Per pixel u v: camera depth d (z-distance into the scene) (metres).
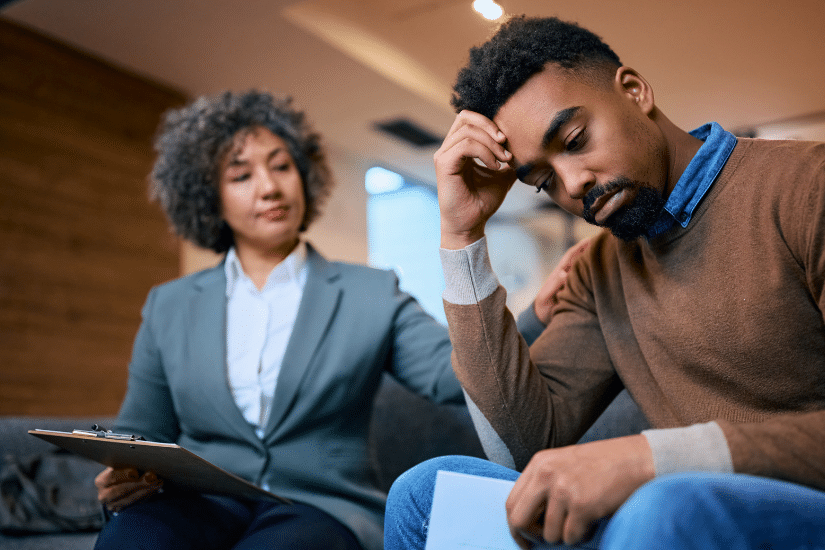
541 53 0.87
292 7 3.80
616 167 0.84
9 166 3.73
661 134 0.87
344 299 1.38
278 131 1.55
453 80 0.99
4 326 3.62
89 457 1.07
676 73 4.57
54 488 1.58
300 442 1.26
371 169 6.37
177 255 4.64
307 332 1.32
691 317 0.85
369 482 1.30
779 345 0.78
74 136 4.07
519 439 0.95
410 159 6.12
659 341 0.90
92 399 4.01
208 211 1.54
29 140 3.84
